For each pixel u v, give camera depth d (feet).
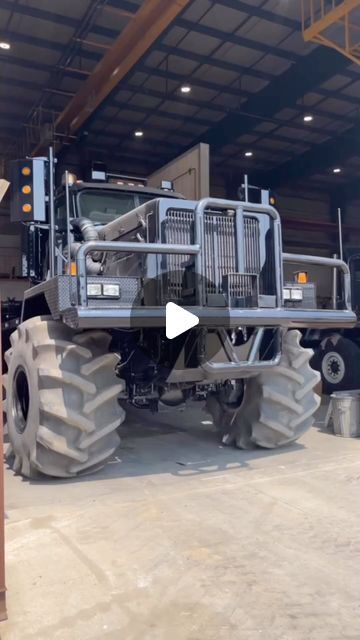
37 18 30.89
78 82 38.52
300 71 37.22
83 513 9.48
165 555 7.84
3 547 6.13
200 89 40.81
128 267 12.37
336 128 49.47
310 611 6.37
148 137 49.70
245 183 13.32
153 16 27.04
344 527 8.86
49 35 32.78
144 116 45.27
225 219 11.86
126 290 10.91
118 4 29.71
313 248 67.77
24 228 16.72
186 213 11.56
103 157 52.34
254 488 10.87
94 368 11.08
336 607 6.46
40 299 13.10
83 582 7.04
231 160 56.90
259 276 12.09
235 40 34.17
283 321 11.78
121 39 29.14
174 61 36.55
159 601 6.58
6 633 5.92
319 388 23.62
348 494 10.46
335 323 12.80
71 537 8.48
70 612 6.33
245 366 11.60
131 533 8.63
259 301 11.75
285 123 47.32
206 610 6.39
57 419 11.03
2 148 48.62
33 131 43.93
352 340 24.00
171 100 42.27
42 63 35.96
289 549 8.04
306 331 23.21
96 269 13.65
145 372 13.16
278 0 29.99
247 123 44.88
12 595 6.72
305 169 54.80
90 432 11.21
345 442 14.99
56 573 7.29
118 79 32.50
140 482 11.35
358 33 32.53
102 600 6.59
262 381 13.50
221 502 10.06
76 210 15.72
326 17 26.53
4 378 13.93
